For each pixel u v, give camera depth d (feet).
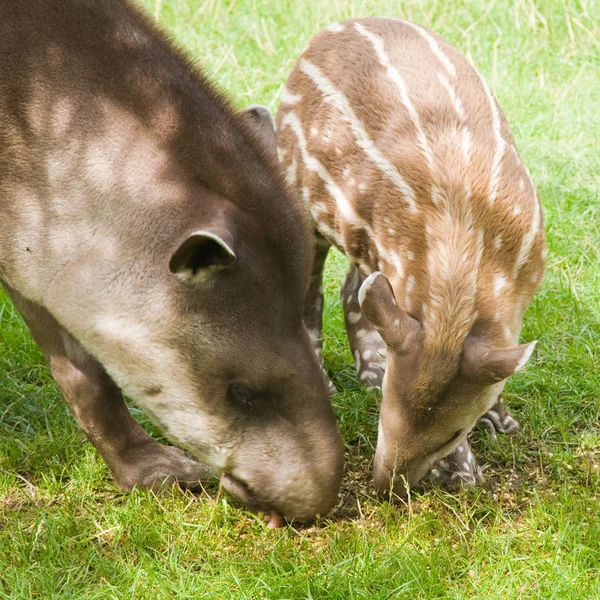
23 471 29.19
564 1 64.39
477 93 29.73
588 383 33.01
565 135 49.73
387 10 62.44
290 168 33.01
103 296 23.94
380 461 27.20
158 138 23.99
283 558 25.31
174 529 26.43
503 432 31.35
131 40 24.72
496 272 26.71
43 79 24.14
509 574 24.89
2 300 37.09
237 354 23.72
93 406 27.22
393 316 25.95
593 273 39.09
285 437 24.61
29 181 24.18
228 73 53.98
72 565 25.11
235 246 22.91
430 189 27.30
